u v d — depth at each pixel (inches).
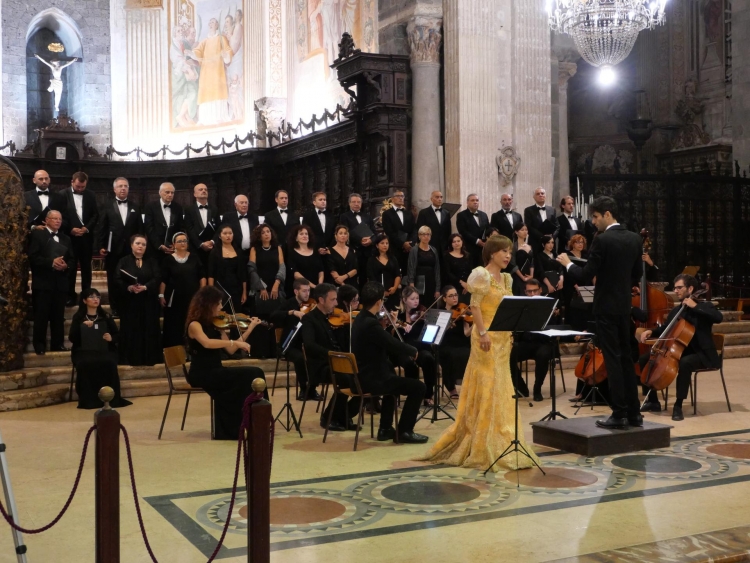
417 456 293.6
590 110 1095.6
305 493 246.2
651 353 368.2
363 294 318.3
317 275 475.2
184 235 464.4
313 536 207.8
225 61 887.1
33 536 211.8
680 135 990.4
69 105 975.6
